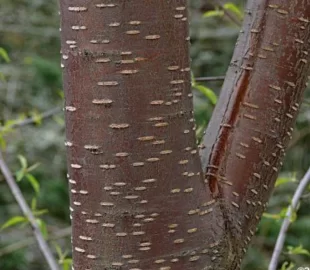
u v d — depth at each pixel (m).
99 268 0.86
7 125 1.49
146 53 0.82
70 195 0.87
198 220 0.86
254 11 0.94
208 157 0.93
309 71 0.94
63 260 1.28
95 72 0.83
